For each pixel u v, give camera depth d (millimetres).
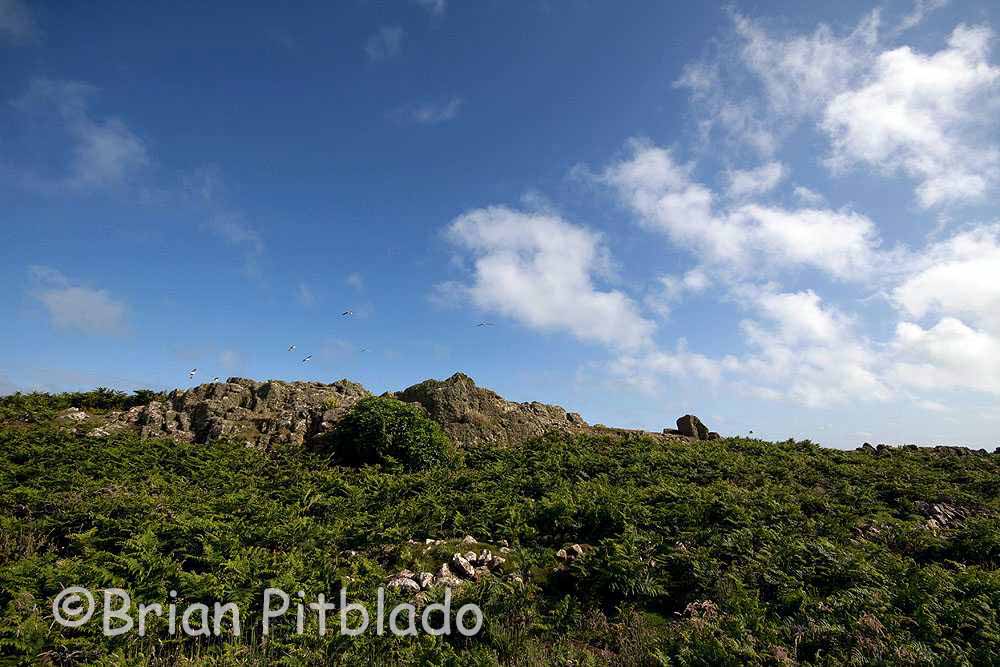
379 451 20453
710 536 12367
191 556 10469
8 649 7773
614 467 19703
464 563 11141
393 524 13375
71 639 7922
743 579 10531
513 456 21797
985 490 19328
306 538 12211
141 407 24828
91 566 9820
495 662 8078
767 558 11141
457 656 8164
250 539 11844
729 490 15961
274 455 20547
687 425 29344
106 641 7961
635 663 8383
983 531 13688
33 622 7898
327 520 14102
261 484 17031
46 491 13922
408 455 20688
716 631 8719
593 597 10477
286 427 22750
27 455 17625
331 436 21734
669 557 11211
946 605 9562
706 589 10344
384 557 11938
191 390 25328
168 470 17688
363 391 28109
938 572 11055
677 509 13852
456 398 25906
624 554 10875
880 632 8562
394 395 27047
